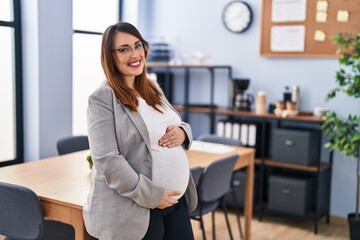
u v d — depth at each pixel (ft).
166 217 6.51
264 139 13.61
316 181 13.10
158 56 16.01
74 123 14.52
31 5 11.84
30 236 7.22
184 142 6.82
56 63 12.43
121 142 5.94
